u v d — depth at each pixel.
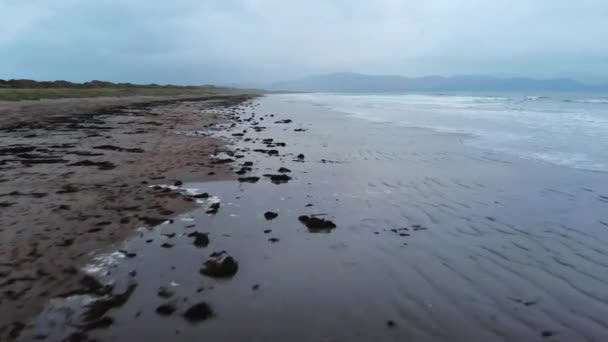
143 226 6.04
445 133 19.17
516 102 53.06
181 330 3.54
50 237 5.42
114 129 18.14
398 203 7.75
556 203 7.73
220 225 6.29
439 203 7.76
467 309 4.00
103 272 4.54
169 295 4.12
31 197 7.20
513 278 4.68
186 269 4.73
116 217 6.35
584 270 4.89
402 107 45.75
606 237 5.98
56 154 11.58
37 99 35.69
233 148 13.84
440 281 4.60
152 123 21.52
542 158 12.34
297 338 3.48
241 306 3.97
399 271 4.85
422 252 5.43
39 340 3.32
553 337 3.55
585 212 7.17
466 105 47.81
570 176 9.95
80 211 6.54
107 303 3.90
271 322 3.71
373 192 8.55
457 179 9.77
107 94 49.97
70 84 59.84
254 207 7.29
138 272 4.59
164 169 10.09
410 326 3.70
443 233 6.16
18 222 5.91
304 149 14.34
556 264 5.06
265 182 9.16
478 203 7.76
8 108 26.58
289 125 23.55
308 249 5.47
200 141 15.20
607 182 9.35
